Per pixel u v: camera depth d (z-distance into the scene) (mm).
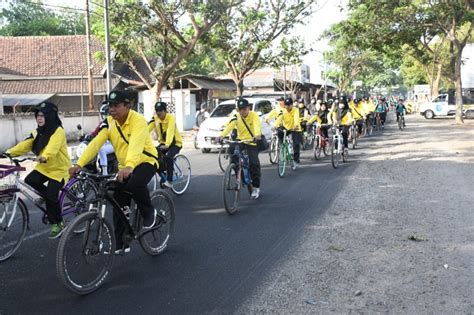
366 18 27672
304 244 6156
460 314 4141
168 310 4246
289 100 12094
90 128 24094
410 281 4883
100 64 31938
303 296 4551
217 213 7906
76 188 6520
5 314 4168
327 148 15305
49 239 6512
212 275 5094
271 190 9828
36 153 6059
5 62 32281
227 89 34406
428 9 26875
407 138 21359
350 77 57688
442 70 45125
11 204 5629
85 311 4227
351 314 4168
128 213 5164
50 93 30125
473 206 7984
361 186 10117
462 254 5652
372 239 6312
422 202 8422
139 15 20484
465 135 22234
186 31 23516
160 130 8977
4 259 5602
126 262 5504
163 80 22250
